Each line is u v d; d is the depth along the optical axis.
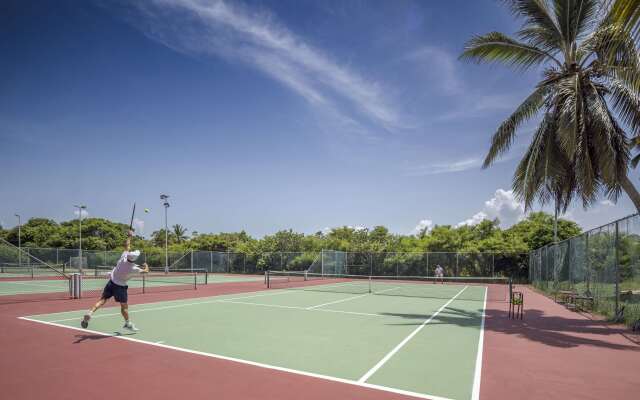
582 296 14.74
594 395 5.25
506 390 5.40
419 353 7.36
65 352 7.12
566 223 35.09
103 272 39.03
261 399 4.95
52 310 12.30
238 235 63.53
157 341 8.04
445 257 32.19
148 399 4.92
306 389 5.32
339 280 32.44
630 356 7.30
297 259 38.69
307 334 8.98
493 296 18.89
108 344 7.74
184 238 89.00
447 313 12.77
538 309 14.12
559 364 6.72
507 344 8.21
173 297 16.92
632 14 4.74
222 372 6.02
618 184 11.09
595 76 11.12
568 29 11.45
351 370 6.20
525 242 34.44
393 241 41.31
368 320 11.11
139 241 69.56
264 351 7.32
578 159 10.58
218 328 9.55
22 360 6.60
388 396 5.10
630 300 10.75
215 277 34.34
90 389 5.26
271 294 18.97
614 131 10.71
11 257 34.03
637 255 10.24
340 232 51.31
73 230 64.19
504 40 12.32
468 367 6.48
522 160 12.46
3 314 11.43
